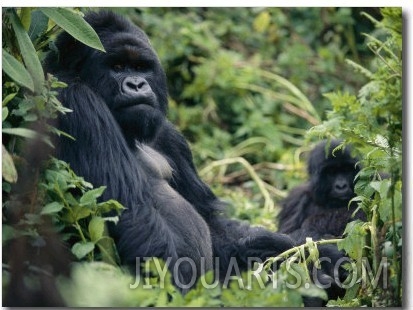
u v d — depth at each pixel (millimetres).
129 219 9109
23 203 8641
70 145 9367
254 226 11727
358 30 20625
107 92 9930
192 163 11883
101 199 9172
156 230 9109
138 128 9938
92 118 9500
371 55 20125
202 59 20000
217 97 19859
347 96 11273
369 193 9641
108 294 7711
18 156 8711
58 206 8430
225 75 19656
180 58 20125
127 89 9875
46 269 8453
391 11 10336
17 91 8945
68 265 8484
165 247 9039
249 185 17359
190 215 9930
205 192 11805
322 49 20500
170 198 9844
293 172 17578
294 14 21156
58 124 9352
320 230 14062
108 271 8219
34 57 8859
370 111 10602
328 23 20734
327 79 20406
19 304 8180
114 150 9461
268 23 20688
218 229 11344
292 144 19547
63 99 9539
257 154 18828
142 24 19609
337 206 14516
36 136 8641
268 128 19016
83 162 9320
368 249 9711
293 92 19359
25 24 9094
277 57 21000
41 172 8703
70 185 8656
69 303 7961
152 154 10688
